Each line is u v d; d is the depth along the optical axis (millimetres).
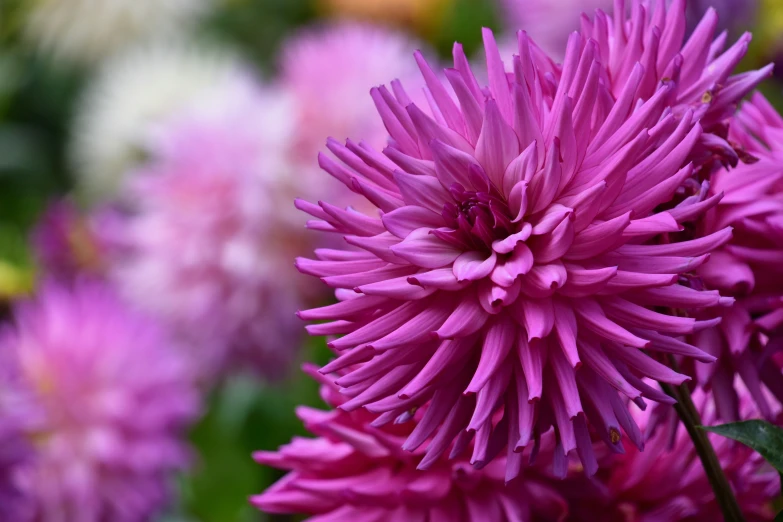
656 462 728
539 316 618
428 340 629
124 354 1462
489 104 633
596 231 620
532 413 619
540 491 705
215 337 1506
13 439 1213
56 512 1402
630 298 630
